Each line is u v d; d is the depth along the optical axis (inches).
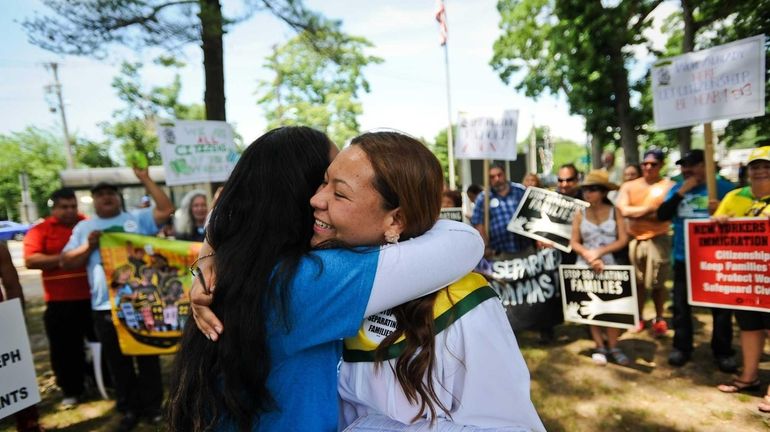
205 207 160.6
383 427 35.3
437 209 36.6
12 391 91.0
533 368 149.0
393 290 32.9
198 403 34.7
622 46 355.3
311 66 745.0
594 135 429.4
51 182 1311.5
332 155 41.2
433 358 33.6
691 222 128.5
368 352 36.5
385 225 34.8
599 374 141.6
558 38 371.2
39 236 135.6
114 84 561.0
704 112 134.6
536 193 166.6
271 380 34.5
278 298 32.7
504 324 35.8
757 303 118.6
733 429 109.0
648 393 128.1
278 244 35.0
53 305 136.4
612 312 143.1
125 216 131.7
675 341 144.1
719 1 249.4
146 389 125.1
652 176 166.4
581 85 381.1
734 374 134.6
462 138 189.9
